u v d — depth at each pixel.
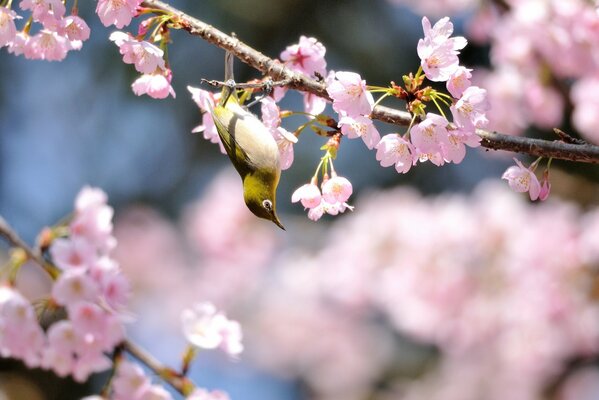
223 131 4.44
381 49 11.76
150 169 12.73
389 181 11.83
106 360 4.80
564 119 10.12
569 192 10.43
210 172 12.73
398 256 9.77
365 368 11.68
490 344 9.94
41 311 4.80
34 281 10.48
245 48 4.09
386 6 11.99
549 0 8.07
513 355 9.74
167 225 12.47
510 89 8.41
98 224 4.95
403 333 11.67
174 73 12.07
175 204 12.65
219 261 11.64
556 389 10.48
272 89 4.19
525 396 10.36
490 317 9.56
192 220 12.30
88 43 12.10
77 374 4.83
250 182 4.54
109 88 12.32
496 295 9.54
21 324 4.67
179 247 12.28
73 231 4.93
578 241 9.41
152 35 4.11
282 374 11.91
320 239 11.54
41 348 4.79
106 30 12.02
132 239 12.25
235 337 4.93
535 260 9.42
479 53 11.16
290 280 10.99
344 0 11.75
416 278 9.63
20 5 4.04
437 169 11.81
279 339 11.76
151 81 4.11
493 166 11.71
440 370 11.25
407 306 9.73
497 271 9.52
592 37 7.99
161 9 4.11
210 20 11.33
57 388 9.95
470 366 10.44
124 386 4.75
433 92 3.83
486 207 9.61
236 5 11.35
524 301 9.46
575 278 9.38
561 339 9.61
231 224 11.51
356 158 11.91
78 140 12.62
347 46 11.62
